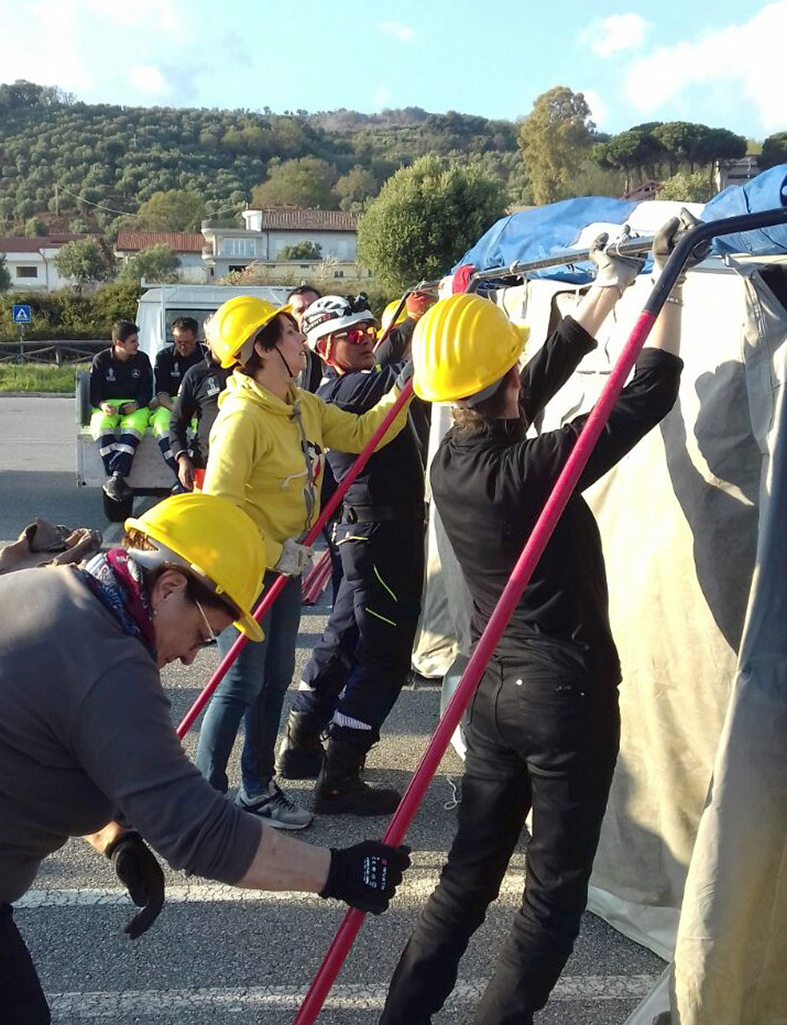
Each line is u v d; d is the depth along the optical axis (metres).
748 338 2.60
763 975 2.37
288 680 3.78
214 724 3.55
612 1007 2.85
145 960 3.05
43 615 1.75
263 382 3.39
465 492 2.39
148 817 1.68
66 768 1.76
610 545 3.17
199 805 1.70
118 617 1.80
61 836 1.86
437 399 2.40
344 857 1.87
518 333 2.50
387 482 3.90
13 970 1.99
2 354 30.66
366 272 43.62
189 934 3.19
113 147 132.62
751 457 2.66
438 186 32.19
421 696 5.27
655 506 2.97
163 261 67.06
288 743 4.31
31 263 84.88
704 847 2.34
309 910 3.34
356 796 3.97
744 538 2.70
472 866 2.46
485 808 2.45
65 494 10.82
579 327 2.67
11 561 2.17
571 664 2.31
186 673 5.52
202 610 1.90
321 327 4.05
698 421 2.76
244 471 3.27
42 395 24.19
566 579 2.31
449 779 4.29
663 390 2.29
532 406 2.68
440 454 2.51
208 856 1.70
